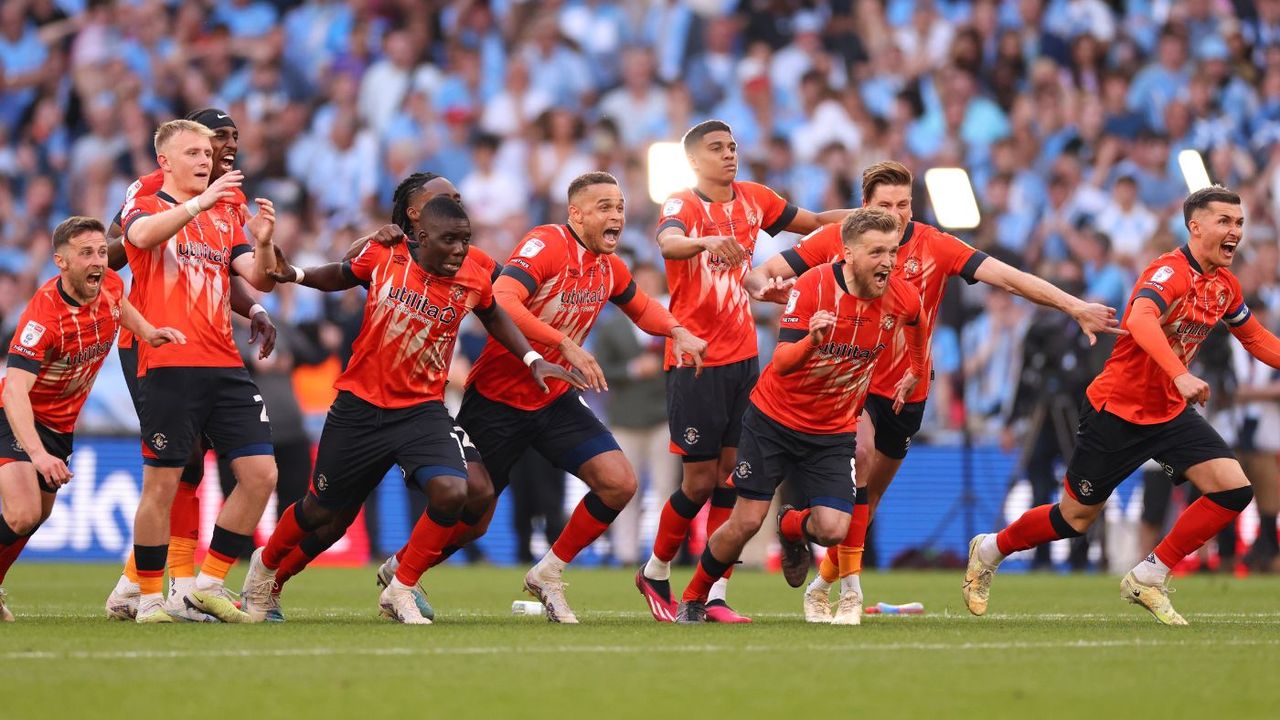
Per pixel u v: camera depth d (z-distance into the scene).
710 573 27.67
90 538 55.03
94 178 71.75
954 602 35.47
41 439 26.78
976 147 69.56
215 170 27.53
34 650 20.69
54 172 73.31
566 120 70.75
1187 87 70.56
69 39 77.38
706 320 29.48
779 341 25.80
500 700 16.62
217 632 23.70
